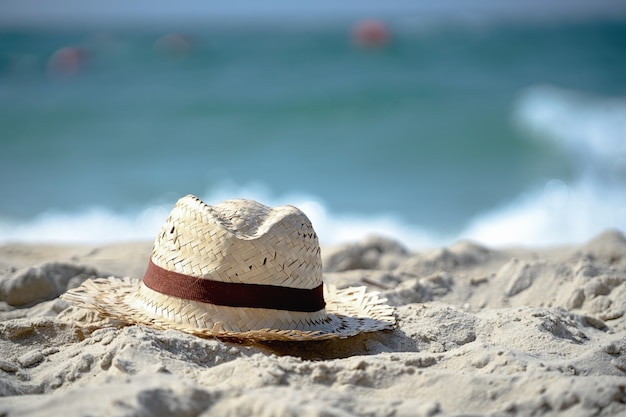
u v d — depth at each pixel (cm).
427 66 3538
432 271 653
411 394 341
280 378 339
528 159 1659
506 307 576
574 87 2720
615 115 1936
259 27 10438
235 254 417
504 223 1209
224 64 3794
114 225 1221
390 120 2167
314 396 314
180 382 315
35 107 2480
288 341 434
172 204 1371
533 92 2522
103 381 328
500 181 1485
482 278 618
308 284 438
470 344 407
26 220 1241
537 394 328
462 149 1814
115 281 500
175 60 4059
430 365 382
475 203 1340
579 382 331
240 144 1936
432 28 7231
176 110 2377
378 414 310
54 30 9175
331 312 486
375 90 2672
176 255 427
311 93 2614
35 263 664
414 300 579
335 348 439
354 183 1537
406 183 1516
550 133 1850
